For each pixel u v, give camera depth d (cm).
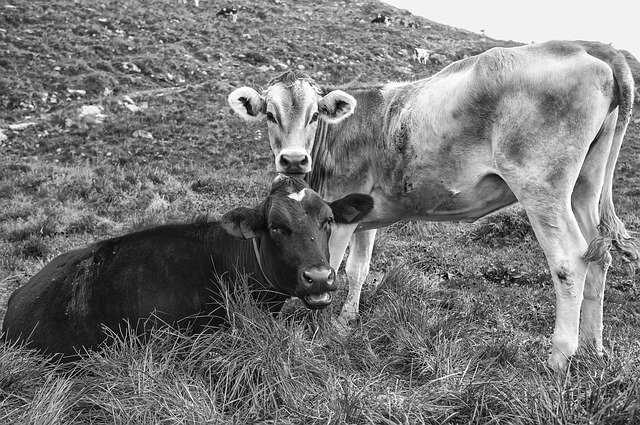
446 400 446
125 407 428
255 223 472
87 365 479
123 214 1180
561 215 521
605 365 473
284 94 600
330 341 523
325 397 437
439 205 601
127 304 507
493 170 549
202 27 3844
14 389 447
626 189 1802
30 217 1080
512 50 536
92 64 2792
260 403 446
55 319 521
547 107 516
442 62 4216
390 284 682
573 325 514
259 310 497
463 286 813
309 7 5084
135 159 1794
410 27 5103
